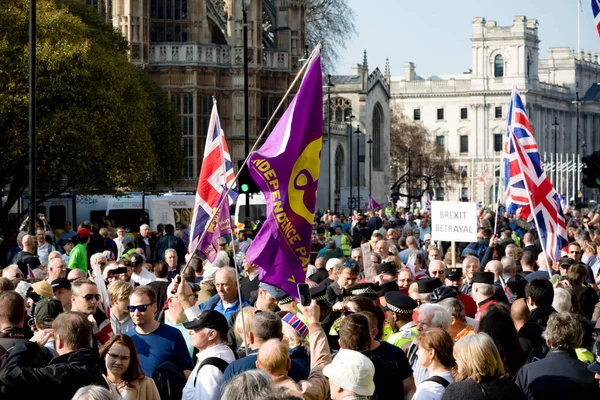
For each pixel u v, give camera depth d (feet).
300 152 54.90
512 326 52.13
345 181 539.70
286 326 51.16
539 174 92.07
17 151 208.95
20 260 106.22
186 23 349.82
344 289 71.77
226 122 346.13
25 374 43.11
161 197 256.11
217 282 64.75
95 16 274.77
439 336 45.42
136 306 53.36
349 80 570.05
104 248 133.59
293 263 54.60
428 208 319.68
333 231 163.84
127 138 225.35
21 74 206.49
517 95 107.24
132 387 45.32
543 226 92.17
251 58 345.31
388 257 94.58
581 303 76.28
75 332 45.39
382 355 49.62
